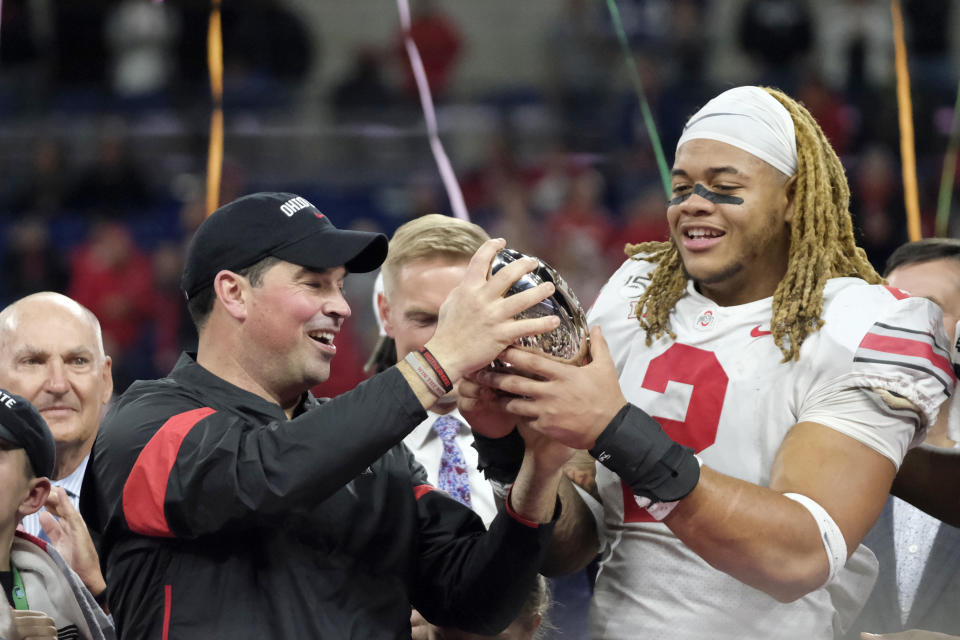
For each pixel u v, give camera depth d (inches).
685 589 267.9
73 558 316.5
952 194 1008.9
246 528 257.1
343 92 1218.6
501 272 254.5
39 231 1029.8
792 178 268.5
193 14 1232.8
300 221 275.7
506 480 277.0
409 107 1226.6
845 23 1214.3
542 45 1374.3
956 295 360.2
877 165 1007.6
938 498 313.9
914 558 336.2
